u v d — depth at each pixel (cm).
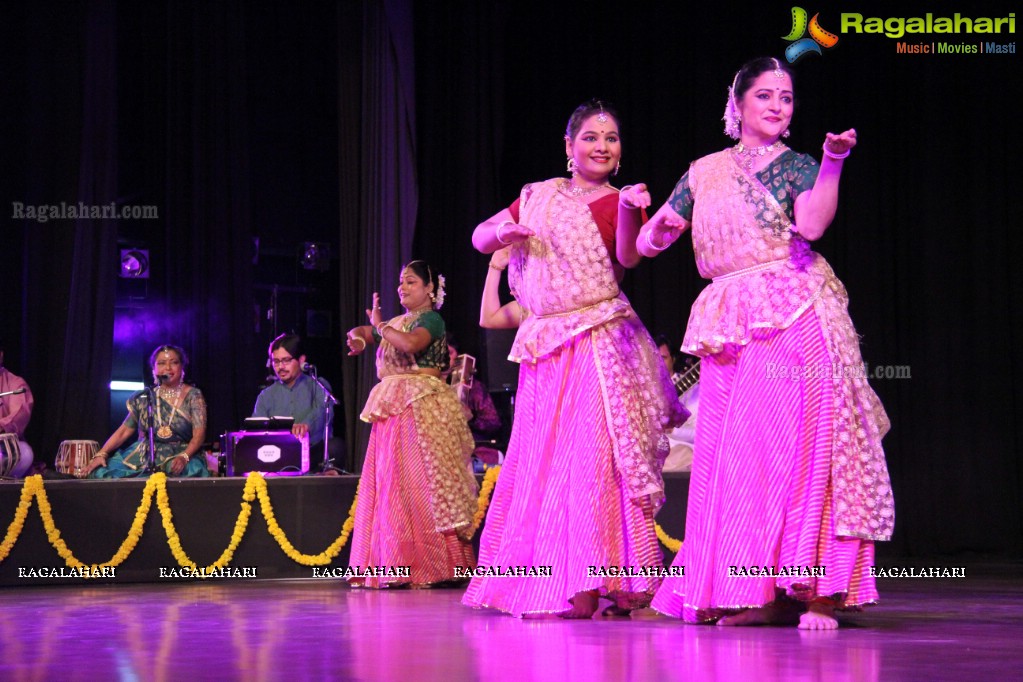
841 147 343
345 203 945
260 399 768
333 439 771
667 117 963
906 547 902
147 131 926
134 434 814
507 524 402
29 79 883
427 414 573
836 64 929
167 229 907
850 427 354
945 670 250
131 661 273
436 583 571
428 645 304
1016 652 280
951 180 915
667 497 646
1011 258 913
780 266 366
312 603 456
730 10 949
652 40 971
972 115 914
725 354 376
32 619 391
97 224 881
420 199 962
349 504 652
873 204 920
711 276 383
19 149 884
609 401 396
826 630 337
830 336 360
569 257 404
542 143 1000
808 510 351
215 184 920
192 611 420
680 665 263
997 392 908
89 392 866
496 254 467
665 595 379
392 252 930
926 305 912
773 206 368
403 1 942
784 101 376
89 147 881
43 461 861
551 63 1002
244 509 638
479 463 700
